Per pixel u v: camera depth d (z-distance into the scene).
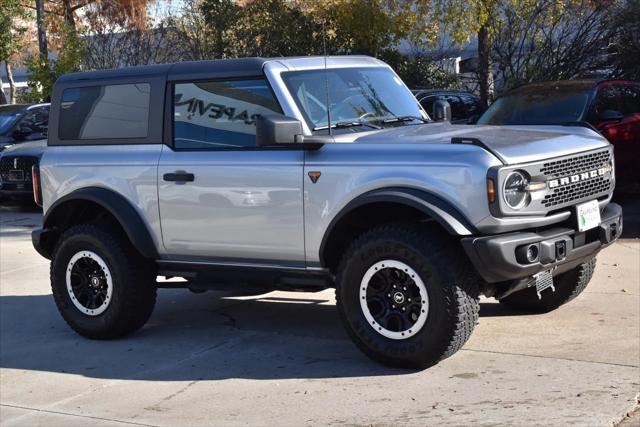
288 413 5.42
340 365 6.25
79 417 5.64
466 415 5.16
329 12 20.47
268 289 6.77
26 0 31.41
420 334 5.81
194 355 6.73
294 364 6.36
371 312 6.01
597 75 18.33
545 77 18.31
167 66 7.01
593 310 7.30
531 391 5.48
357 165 6.00
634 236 10.38
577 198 6.12
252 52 21.78
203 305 8.26
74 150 7.33
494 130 6.49
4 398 6.10
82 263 7.25
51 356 6.96
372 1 19.78
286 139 6.05
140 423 5.45
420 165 5.80
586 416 5.02
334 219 6.09
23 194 15.16
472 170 5.62
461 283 5.70
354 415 5.30
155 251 6.95
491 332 6.80
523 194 5.70
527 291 7.16
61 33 24.41
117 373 6.45
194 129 6.80
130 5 24.17
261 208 6.41
